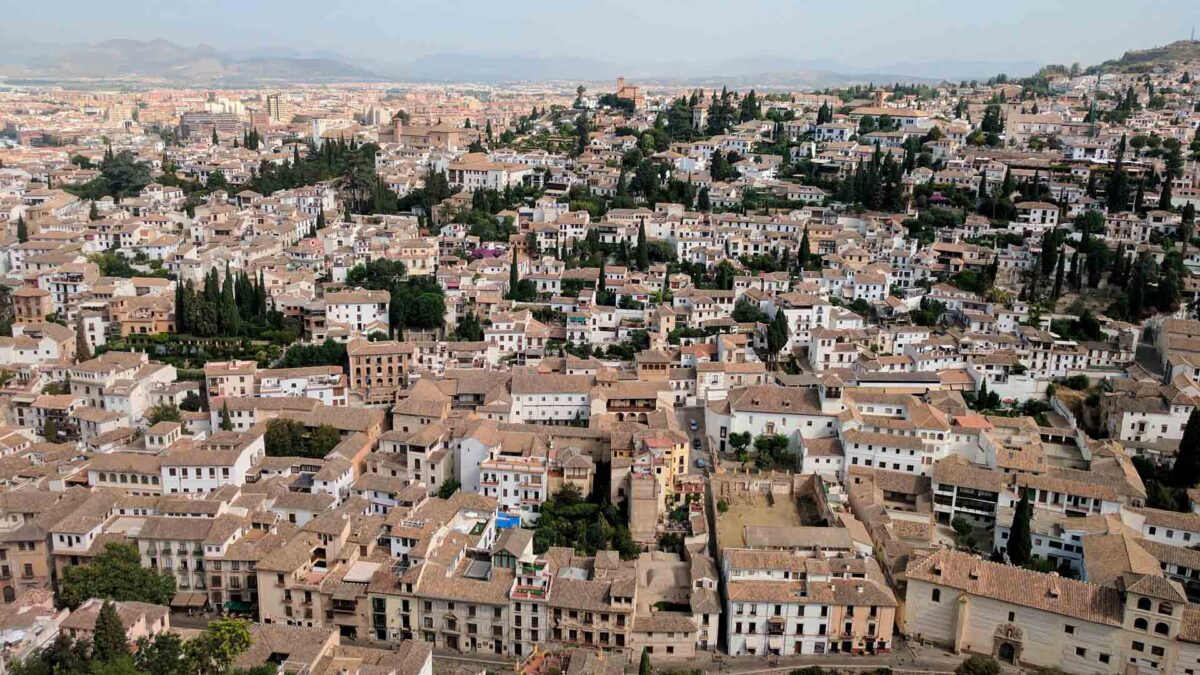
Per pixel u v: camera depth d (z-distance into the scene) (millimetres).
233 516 190250
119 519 196125
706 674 168000
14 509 192500
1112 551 181000
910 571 178375
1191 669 157875
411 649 152625
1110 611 164375
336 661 147375
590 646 171875
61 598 172750
